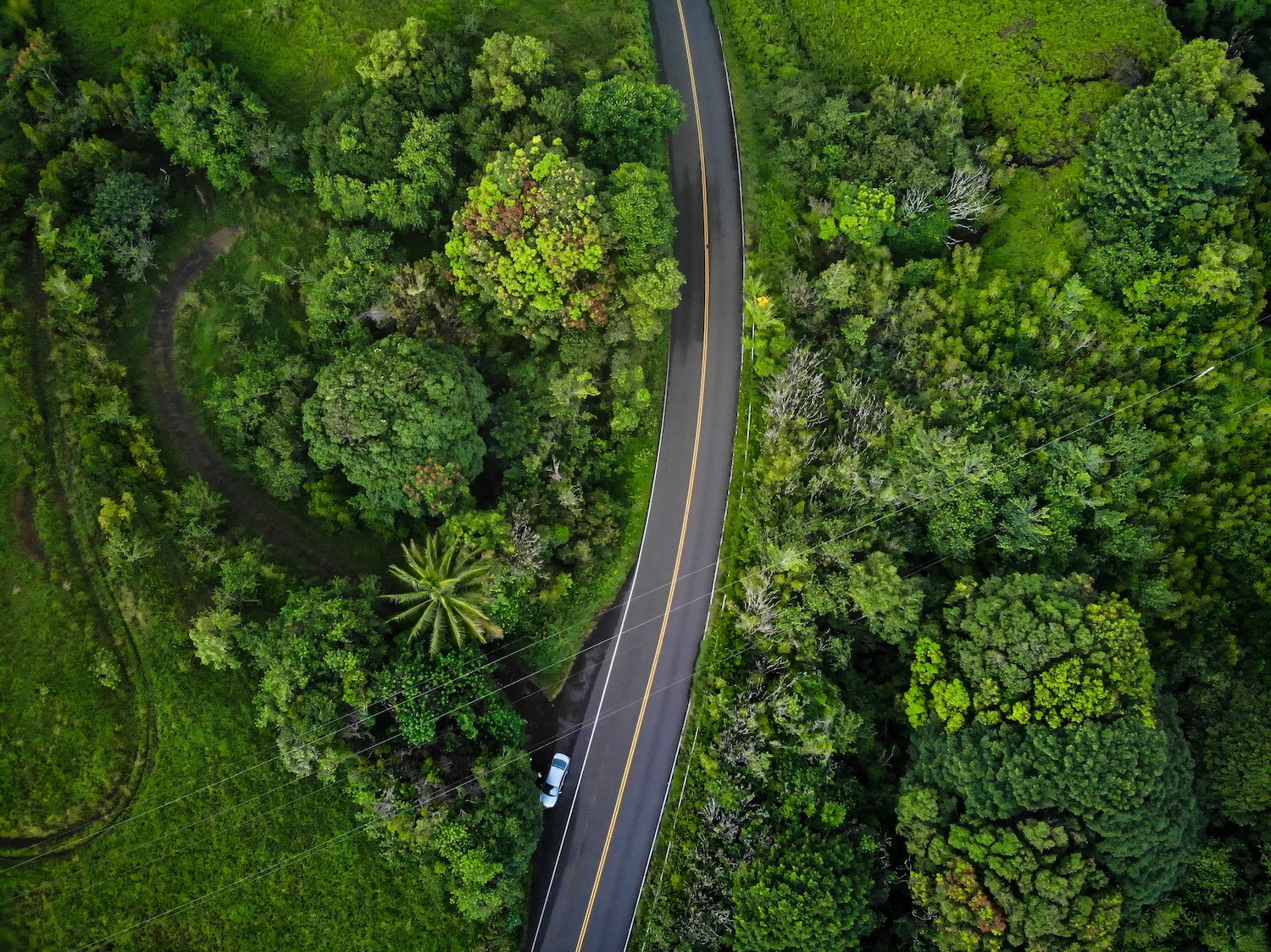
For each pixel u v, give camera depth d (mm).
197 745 46375
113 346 49906
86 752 45375
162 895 45031
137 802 45625
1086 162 54719
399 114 50750
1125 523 50281
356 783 44469
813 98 58094
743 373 56688
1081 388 52188
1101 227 54062
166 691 46438
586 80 54500
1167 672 48750
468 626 46312
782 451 52312
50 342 48688
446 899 47594
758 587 50875
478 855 43906
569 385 51562
